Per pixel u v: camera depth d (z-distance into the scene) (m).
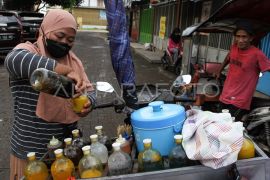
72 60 2.12
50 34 1.90
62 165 1.65
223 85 4.10
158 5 17.67
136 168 1.73
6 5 22.86
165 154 1.75
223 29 4.45
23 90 1.98
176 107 1.86
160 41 17.61
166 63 11.31
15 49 1.85
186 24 12.86
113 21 2.16
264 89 6.98
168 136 1.73
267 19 4.10
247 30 3.39
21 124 2.04
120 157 1.68
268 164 1.71
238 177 1.58
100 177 1.59
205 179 1.64
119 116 5.85
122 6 2.18
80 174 1.67
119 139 1.88
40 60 1.71
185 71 6.02
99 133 2.02
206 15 10.65
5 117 5.71
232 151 1.61
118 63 2.22
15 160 2.14
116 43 2.18
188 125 1.74
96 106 2.23
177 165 1.67
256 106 3.65
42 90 1.59
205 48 10.18
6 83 8.52
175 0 13.66
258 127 3.36
